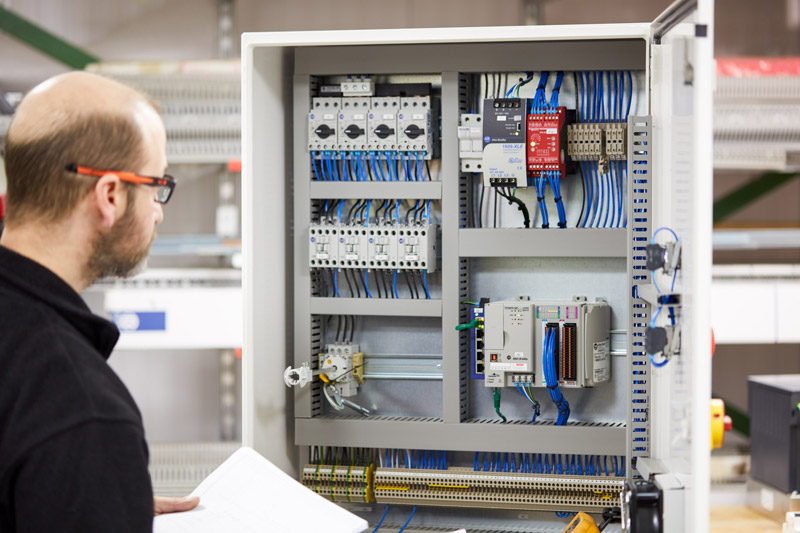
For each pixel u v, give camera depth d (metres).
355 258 2.17
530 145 2.09
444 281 2.14
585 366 2.09
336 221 2.27
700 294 1.33
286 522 1.48
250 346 2.02
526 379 2.13
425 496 2.18
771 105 3.38
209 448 3.58
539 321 2.12
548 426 2.09
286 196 2.24
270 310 2.13
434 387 2.28
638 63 2.05
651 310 1.80
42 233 1.07
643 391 1.82
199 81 3.41
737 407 3.62
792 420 2.54
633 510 1.54
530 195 2.22
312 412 2.21
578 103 2.19
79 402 0.96
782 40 3.60
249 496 1.54
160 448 3.59
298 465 2.31
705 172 1.32
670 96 1.62
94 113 1.07
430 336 2.27
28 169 1.05
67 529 0.92
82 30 3.62
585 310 2.10
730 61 3.39
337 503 2.30
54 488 0.92
